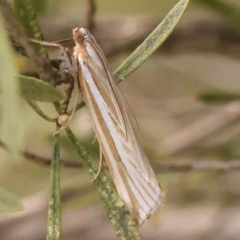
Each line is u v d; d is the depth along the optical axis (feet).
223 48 0.44
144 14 0.42
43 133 0.42
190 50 0.44
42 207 0.45
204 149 0.46
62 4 0.39
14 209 0.31
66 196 0.44
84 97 0.34
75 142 0.33
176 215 0.66
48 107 0.42
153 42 0.33
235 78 0.53
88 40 0.34
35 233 0.58
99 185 0.32
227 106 0.46
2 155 0.44
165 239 0.66
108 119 0.34
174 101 0.53
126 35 0.44
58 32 0.42
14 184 0.45
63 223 0.65
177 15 0.33
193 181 0.45
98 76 0.34
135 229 0.32
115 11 0.40
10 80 0.26
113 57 0.44
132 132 0.35
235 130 0.48
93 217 0.65
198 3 0.41
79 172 0.44
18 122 0.26
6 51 0.26
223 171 0.46
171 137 0.49
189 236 0.65
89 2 0.37
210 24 0.44
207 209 0.61
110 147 0.35
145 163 0.35
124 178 0.35
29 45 0.31
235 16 0.40
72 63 0.34
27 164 0.45
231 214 0.61
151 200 0.34
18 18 0.31
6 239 0.57
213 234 0.62
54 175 0.32
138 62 0.33
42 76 0.32
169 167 0.41
